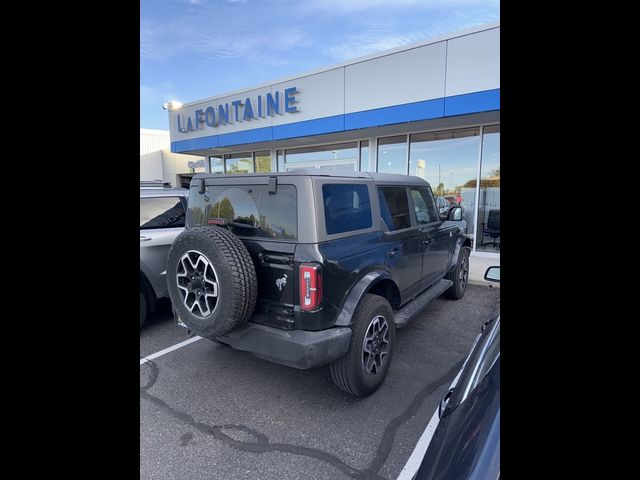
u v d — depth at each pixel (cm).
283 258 252
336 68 842
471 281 634
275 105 959
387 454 227
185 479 209
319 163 1059
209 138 1127
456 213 478
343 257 266
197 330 259
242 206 285
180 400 288
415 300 393
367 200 315
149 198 450
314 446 235
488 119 738
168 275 270
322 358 243
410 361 346
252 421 261
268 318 260
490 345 162
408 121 755
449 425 142
